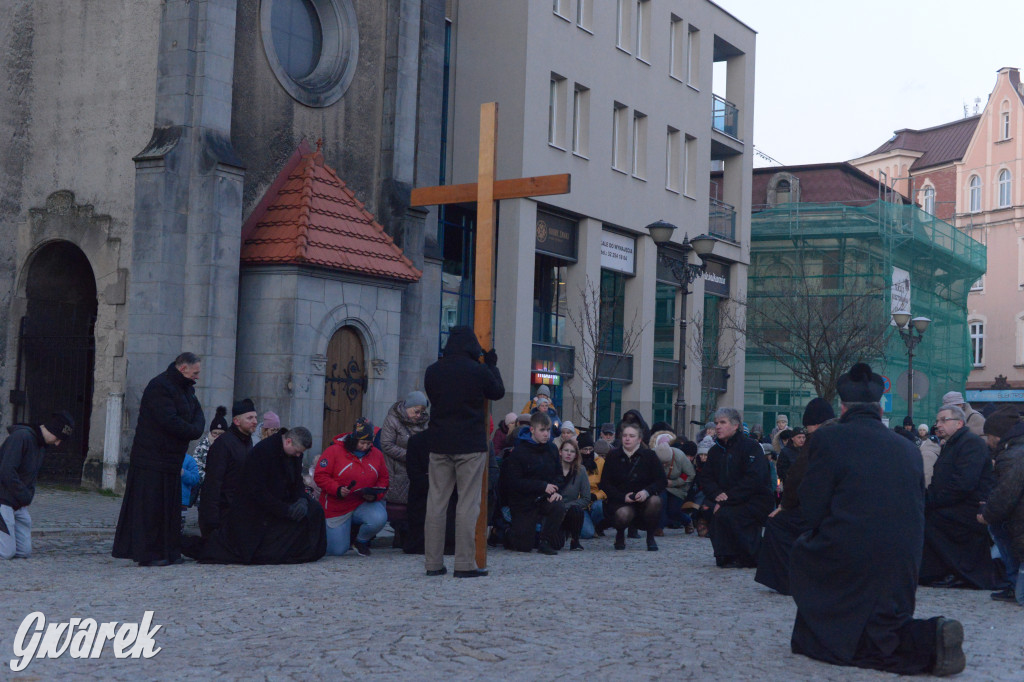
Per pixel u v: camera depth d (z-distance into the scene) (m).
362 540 12.60
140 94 19.03
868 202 47.72
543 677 6.23
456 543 10.42
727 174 40.28
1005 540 9.98
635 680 6.21
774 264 44.47
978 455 10.85
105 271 19.11
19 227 20.27
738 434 12.22
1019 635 8.11
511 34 28.73
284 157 20.12
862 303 38.56
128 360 18.38
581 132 31.14
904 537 6.63
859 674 6.49
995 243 68.31
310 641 7.15
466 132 29.19
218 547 11.35
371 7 21.97
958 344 54.06
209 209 18.17
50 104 20.05
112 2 19.42
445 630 7.53
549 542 13.35
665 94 34.81
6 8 20.56
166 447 11.06
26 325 20.25
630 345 32.59
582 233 31.08
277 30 20.52
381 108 22.06
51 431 11.41
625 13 33.16
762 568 10.05
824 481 6.80
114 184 19.20
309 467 18.45
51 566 10.79
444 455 10.44
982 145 69.31
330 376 19.30
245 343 18.81
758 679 6.29
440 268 23.00
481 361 10.59
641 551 14.09
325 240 19.02
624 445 14.22
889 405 33.00
